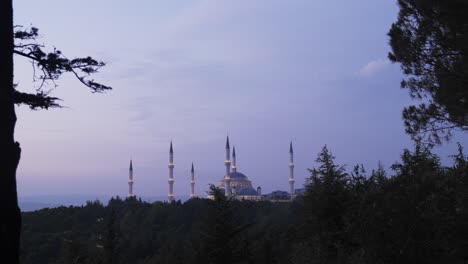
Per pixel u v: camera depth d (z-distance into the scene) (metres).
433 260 8.41
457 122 18.22
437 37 17.78
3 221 6.57
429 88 18.89
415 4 18.08
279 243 37.47
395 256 8.48
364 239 8.66
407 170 9.09
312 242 14.77
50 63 11.02
